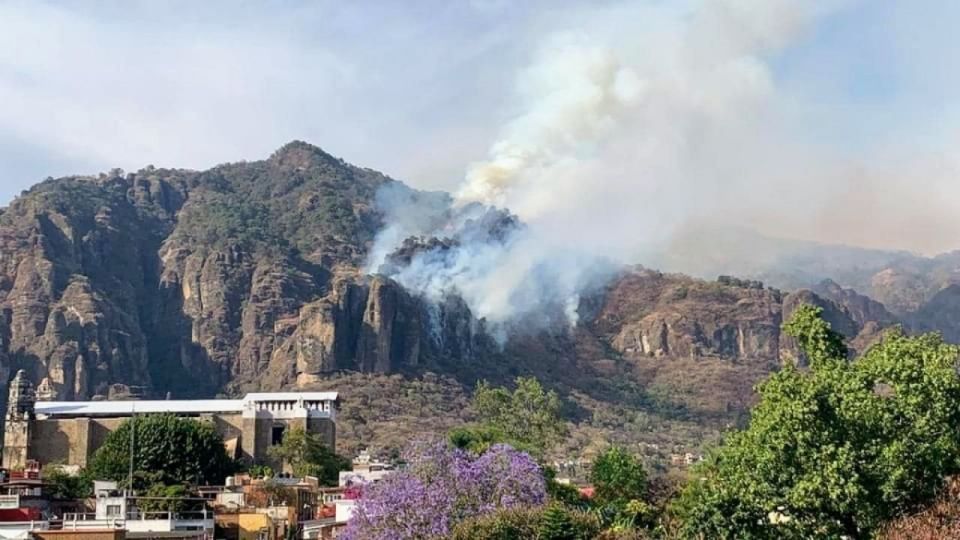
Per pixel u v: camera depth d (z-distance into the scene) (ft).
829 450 220.02
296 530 449.89
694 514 251.19
